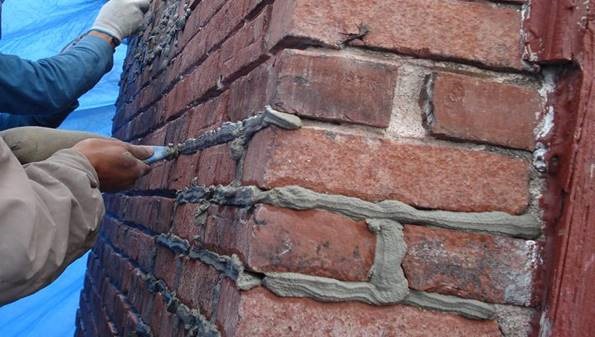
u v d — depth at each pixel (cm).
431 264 82
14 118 230
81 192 85
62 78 189
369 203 82
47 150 108
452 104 85
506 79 87
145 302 159
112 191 109
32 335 332
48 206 78
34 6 291
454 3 87
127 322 176
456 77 86
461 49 86
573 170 79
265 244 81
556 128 84
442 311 82
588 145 79
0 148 75
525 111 86
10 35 294
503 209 84
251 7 108
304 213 82
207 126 128
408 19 86
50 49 300
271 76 88
